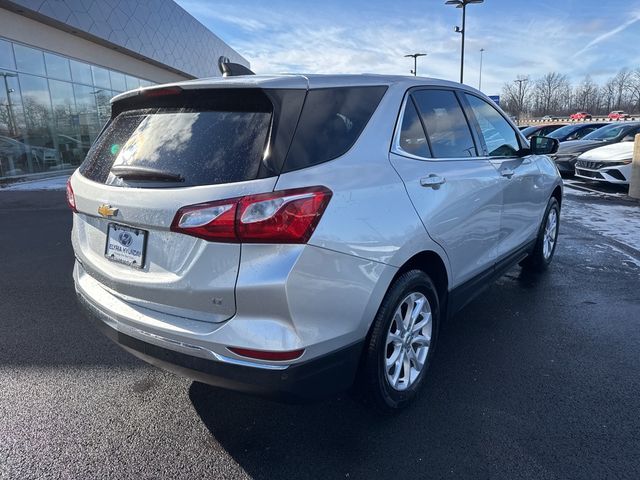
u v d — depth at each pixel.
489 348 3.51
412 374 2.80
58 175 16.12
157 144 2.37
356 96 2.53
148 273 2.28
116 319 2.43
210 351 2.10
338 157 2.29
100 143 2.80
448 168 3.03
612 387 2.97
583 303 4.34
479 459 2.36
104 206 2.40
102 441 2.55
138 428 2.65
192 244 2.11
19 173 14.48
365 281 2.28
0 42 13.52
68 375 3.21
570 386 2.99
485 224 3.45
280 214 1.98
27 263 5.91
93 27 16.70
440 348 3.52
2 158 13.80
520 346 3.53
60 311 4.32
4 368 3.30
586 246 6.31
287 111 2.16
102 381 3.14
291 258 2.00
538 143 4.27
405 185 2.58
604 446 2.43
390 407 2.64
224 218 1.99
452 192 2.96
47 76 15.49
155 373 3.24
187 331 2.14
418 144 2.86
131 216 2.27
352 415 2.75
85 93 17.47
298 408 2.83
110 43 17.91
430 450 2.44
